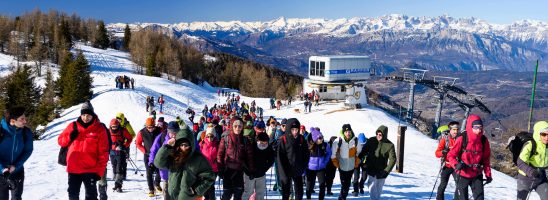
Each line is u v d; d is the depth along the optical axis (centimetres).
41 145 2292
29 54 10300
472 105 7719
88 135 755
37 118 5244
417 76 7750
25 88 5909
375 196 1094
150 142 1045
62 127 4138
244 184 913
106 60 11969
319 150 1077
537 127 848
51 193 1117
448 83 7712
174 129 861
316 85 7731
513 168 2969
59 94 6738
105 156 780
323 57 7706
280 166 955
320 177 1083
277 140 1152
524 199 872
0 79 6600
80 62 6062
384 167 1071
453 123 1045
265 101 7944
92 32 15488
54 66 10419
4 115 757
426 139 4097
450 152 923
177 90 7919
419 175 1830
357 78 7931
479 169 908
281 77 19012
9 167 746
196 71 13550
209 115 2973
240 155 866
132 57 12938
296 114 6081
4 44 12275
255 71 14562
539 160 852
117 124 1123
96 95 6153
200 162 636
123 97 5559
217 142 949
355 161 1108
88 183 764
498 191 1597
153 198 1066
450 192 1447
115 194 1105
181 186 634
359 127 5166
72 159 750
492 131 3903
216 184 1277
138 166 1595
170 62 11412
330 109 6347
